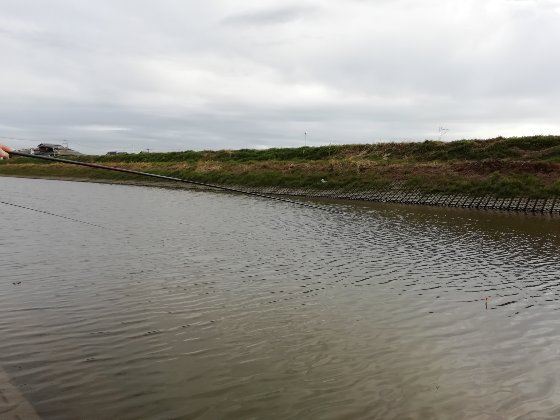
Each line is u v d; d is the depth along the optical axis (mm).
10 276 10977
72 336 7566
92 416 5375
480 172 33375
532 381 6293
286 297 9852
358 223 21703
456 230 19719
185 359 6867
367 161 43375
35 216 22156
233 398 5836
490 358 7008
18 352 6938
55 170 61625
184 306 9141
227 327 8117
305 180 40469
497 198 29047
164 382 6191
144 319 8398
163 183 49375
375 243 16453
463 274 12070
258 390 6031
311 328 8133
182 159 62625
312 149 55438
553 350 7305
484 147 42000
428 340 7668
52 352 6973
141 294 9812
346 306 9328
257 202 31797
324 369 6625
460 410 5598
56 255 13312
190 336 7703
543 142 39812
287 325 8258
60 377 6242
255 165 49312
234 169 49125
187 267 12250
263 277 11430
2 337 7445
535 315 8922
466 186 31219
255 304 9367
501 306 9445
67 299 9367
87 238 16203
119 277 11062
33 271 11477
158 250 14391
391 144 49406
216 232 18406
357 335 7848
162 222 21062
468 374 6496
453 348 7359
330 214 25203
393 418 5438
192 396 5867
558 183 28406
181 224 20531
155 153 68250
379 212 26344
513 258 14133
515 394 5957
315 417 5449
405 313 8961
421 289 10617
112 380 6207
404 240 17141
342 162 43562
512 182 29812
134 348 7184
